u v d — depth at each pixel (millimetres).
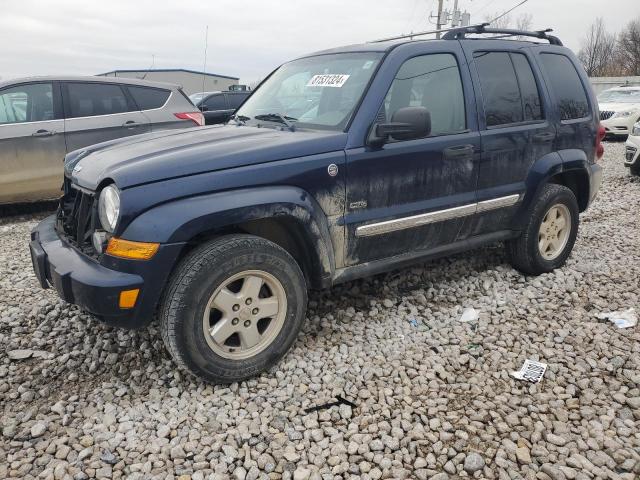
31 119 6523
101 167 3049
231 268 2820
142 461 2441
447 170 3662
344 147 3215
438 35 4141
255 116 3916
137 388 2980
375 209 3387
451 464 2408
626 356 3281
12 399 2906
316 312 3908
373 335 3570
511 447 2510
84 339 3518
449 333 3617
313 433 2607
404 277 4504
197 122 7555
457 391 2961
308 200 3066
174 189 2734
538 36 4582
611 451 2480
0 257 5164
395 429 2627
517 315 3854
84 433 2621
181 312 2727
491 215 4051
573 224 4656
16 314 3861
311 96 3697
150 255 2656
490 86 3979
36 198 6715
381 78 3410
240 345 3027
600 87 30875
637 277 4535
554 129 4328
